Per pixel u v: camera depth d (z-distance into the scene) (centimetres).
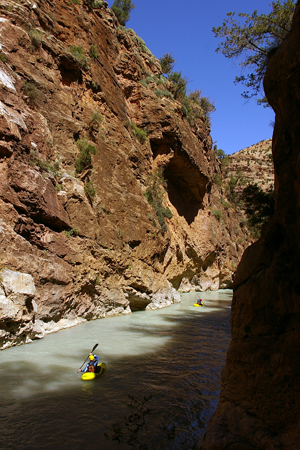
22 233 1362
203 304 2641
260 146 11981
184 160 3384
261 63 1002
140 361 1113
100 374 961
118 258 1977
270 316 489
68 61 2058
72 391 838
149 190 2708
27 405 749
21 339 1188
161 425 688
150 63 3522
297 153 471
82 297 1655
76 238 1669
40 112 1714
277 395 447
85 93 2239
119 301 1961
